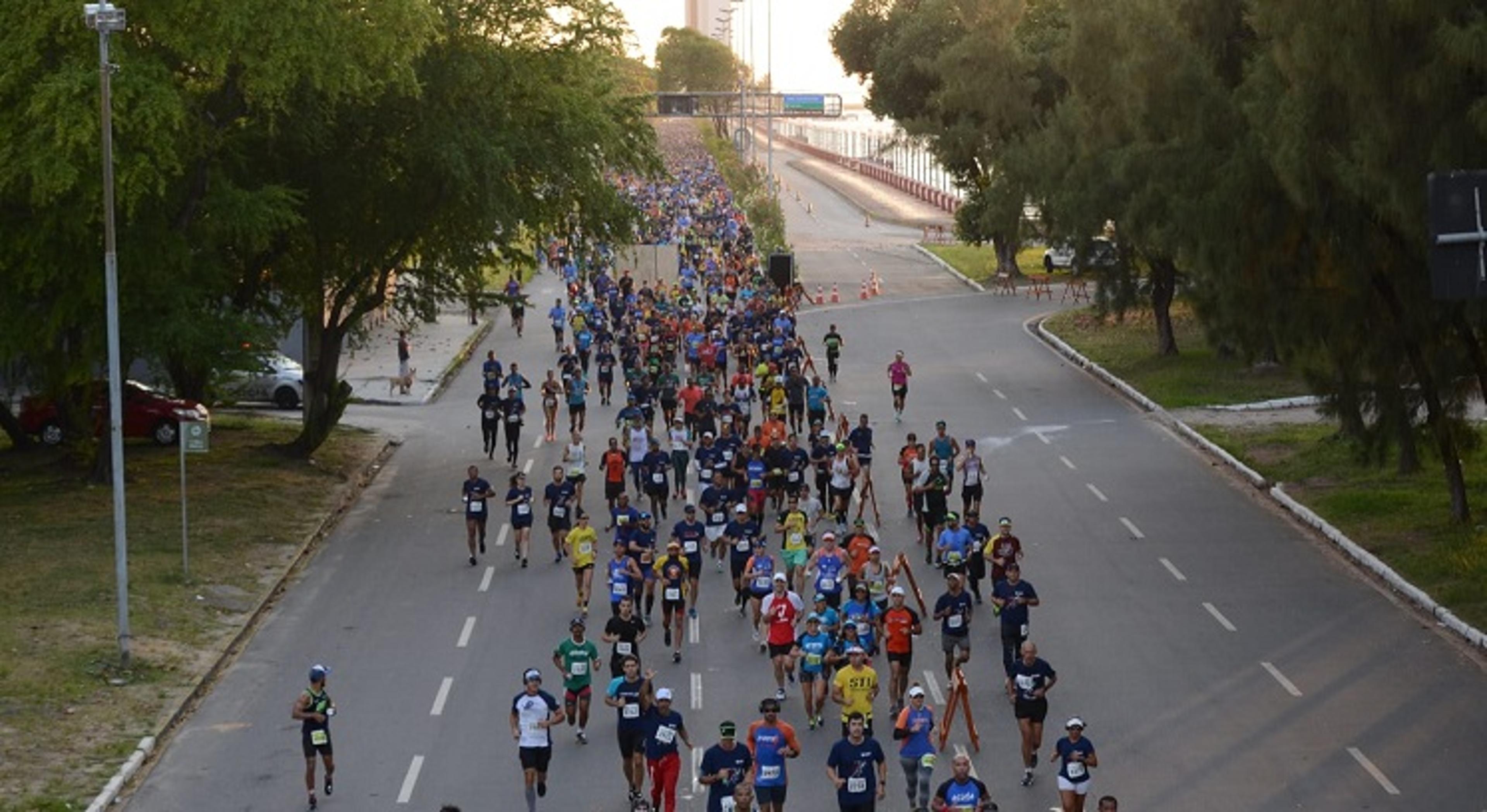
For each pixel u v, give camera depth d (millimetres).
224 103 39156
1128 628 31344
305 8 36281
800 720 26625
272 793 23688
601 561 36281
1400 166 30422
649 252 82000
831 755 21500
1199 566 35594
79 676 27766
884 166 193750
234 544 36750
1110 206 61250
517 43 44969
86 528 37406
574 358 52875
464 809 23078
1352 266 35656
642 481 40906
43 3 34406
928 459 37594
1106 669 28984
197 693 27828
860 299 84562
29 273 37125
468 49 43344
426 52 42438
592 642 29422
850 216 142875
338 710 27172
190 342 37750
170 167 36406
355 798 23484
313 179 43375
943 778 24141
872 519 39844
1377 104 30484
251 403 57594
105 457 42469
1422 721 26125
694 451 46594
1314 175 34062
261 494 41469
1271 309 37906
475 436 51250
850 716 23281
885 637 28547
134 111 34438
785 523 32500
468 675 28953
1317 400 50938
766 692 27906
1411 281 34812
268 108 37844
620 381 60781
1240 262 38031
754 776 21484
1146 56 47781
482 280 47531
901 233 127688
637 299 70062
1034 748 23781
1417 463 41750
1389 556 35188
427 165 43562
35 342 38500
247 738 25906
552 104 45188
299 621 32156
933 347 68125
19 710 26062
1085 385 58750
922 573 35156
